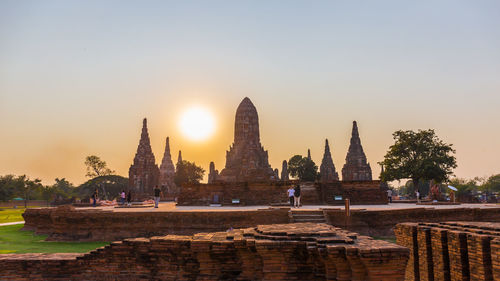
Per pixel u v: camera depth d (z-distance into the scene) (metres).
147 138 89.50
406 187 121.94
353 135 83.69
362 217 24.81
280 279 8.33
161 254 10.09
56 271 10.66
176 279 9.81
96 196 48.62
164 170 103.75
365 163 82.06
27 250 21.89
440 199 50.94
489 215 26.00
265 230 9.61
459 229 11.34
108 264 10.45
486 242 9.70
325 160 101.50
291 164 105.00
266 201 38.91
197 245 9.34
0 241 25.77
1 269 10.72
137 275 10.21
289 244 8.36
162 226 25.22
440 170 56.91
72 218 26.06
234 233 10.63
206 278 9.24
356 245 7.87
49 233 29.08
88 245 23.86
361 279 7.52
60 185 173.12
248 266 8.98
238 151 88.62
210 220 24.89
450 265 10.91
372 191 38.41
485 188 125.56
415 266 12.49
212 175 100.81
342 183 38.72
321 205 36.97
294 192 33.50
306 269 8.33
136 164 87.50
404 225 13.33
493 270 9.22
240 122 91.56
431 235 11.77
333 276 7.90
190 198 40.00
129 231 25.53
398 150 59.66
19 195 117.06
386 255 7.30
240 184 39.41
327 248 7.75
